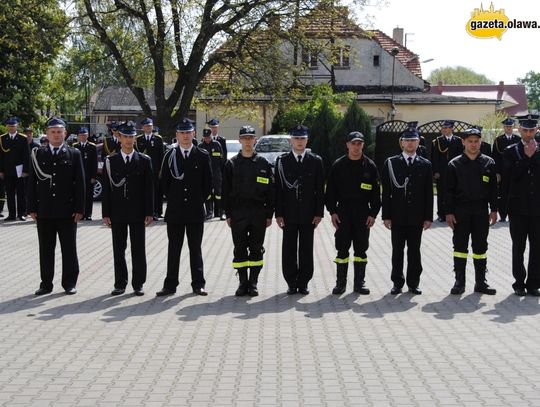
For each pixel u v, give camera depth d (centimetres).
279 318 872
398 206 1002
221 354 725
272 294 1009
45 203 989
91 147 1850
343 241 1008
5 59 3331
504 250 1384
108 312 901
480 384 637
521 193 989
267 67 3072
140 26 3012
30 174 1003
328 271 1177
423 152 1864
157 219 1856
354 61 3297
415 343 765
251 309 919
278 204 1007
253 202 992
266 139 2741
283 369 679
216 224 1753
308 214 998
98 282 1087
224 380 647
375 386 632
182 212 992
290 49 3409
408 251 1015
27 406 586
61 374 665
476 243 1009
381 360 707
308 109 3562
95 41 3116
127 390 622
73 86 3231
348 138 1004
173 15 2948
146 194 1003
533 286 998
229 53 3081
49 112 4109
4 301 959
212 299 977
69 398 604
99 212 2050
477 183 999
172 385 634
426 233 1628
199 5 2966
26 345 757
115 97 5834
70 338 783
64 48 3200
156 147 1814
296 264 1015
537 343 764
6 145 1795
